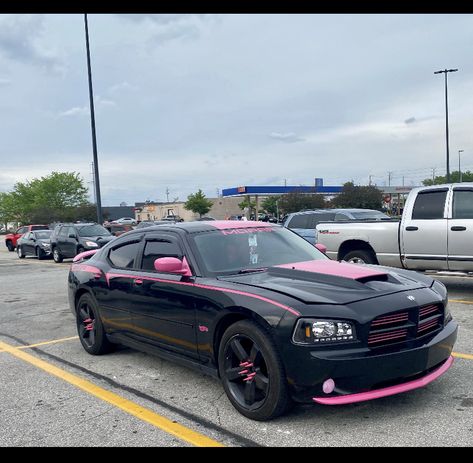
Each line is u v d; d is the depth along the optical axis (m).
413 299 4.04
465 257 8.30
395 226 9.20
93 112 25.05
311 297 3.93
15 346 6.91
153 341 5.18
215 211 86.38
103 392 4.93
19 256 26.25
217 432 3.92
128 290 5.46
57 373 5.60
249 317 4.07
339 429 3.84
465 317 7.30
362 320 3.74
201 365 4.62
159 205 91.75
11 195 71.38
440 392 4.47
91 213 59.91
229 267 4.85
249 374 4.08
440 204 8.66
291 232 5.88
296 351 3.72
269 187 54.31
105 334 6.07
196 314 4.55
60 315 9.05
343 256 10.07
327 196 54.75
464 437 3.65
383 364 3.72
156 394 4.81
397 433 3.74
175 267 4.73
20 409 4.59
